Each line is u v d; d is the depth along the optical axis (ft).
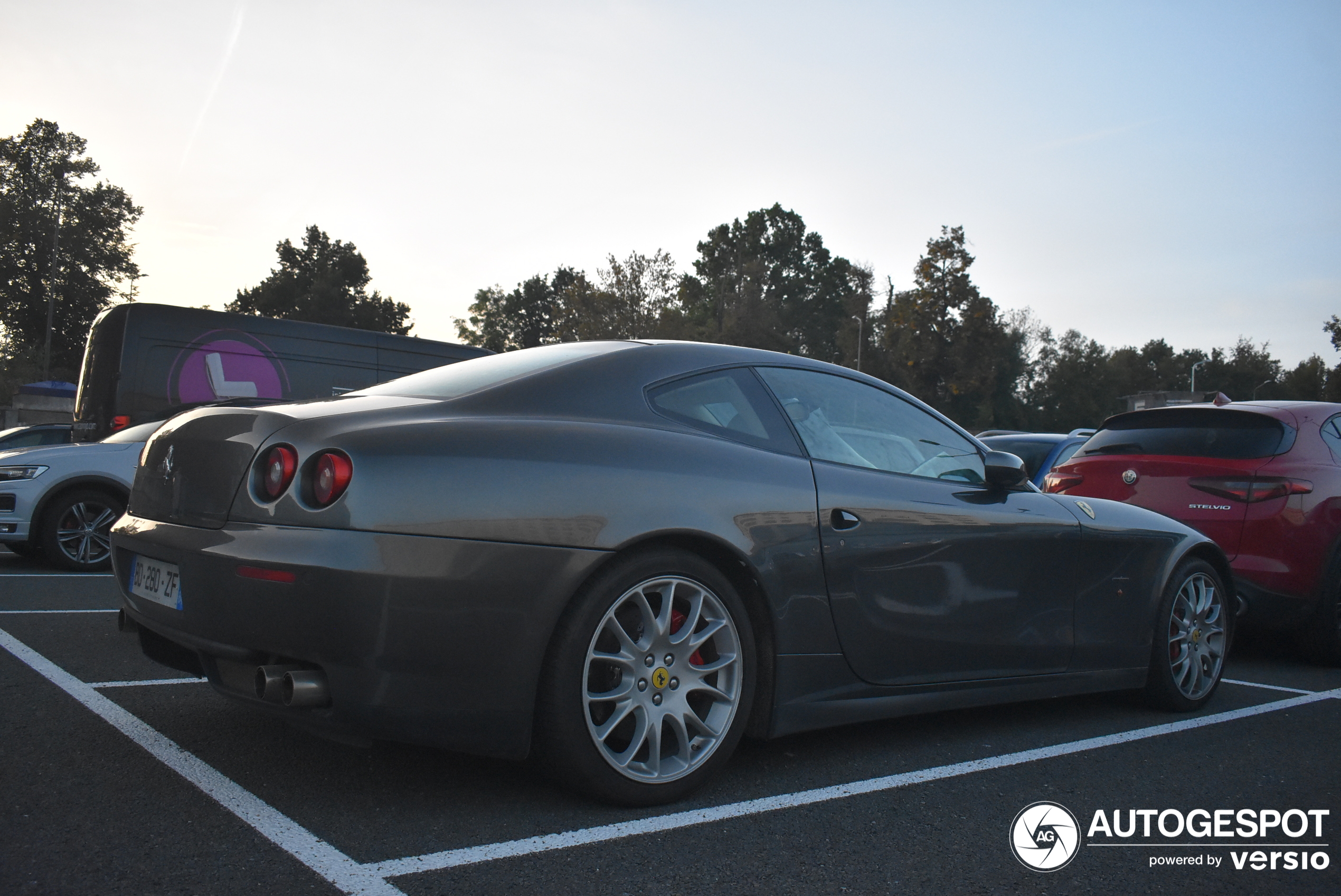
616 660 8.25
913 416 11.39
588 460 8.30
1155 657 12.89
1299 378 307.37
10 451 25.94
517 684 7.77
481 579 7.61
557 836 7.70
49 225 197.36
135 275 208.23
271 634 7.37
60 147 204.33
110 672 12.57
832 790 9.21
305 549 7.32
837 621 9.62
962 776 9.86
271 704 7.59
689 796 8.82
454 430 8.00
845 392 10.88
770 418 9.92
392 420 8.02
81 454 25.08
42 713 10.50
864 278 290.97
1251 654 18.25
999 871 7.57
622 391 9.16
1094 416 264.93
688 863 7.36
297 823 7.70
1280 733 12.17
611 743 8.87
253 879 6.66
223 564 7.63
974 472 11.55
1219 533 16.98
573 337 160.45
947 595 10.53
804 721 9.50
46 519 24.44
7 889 6.30
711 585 8.75
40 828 7.34
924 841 8.08
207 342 37.24
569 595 7.93
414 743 7.63
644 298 156.97
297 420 8.03
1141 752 11.06
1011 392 226.58
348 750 9.62
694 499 8.68
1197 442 17.87
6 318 197.57
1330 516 16.70
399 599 7.35
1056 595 11.67
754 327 243.19
